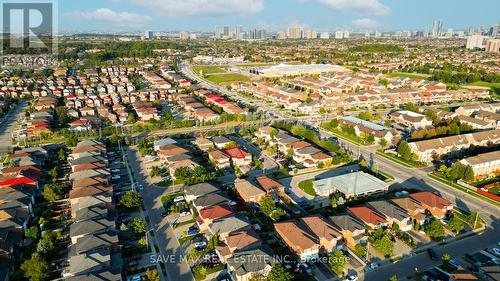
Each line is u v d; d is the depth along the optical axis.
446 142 157.75
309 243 89.75
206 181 126.56
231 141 163.50
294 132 179.00
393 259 90.19
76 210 105.75
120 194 122.06
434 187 129.00
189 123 199.50
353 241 95.06
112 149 164.75
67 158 151.38
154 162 150.25
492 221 107.19
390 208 106.00
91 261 82.62
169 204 115.94
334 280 83.06
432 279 82.06
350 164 149.50
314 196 122.25
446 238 98.75
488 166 139.12
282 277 76.75
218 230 95.75
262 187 121.25
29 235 97.00
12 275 84.62
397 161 152.12
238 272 80.69
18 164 137.75
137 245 95.19
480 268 81.69
